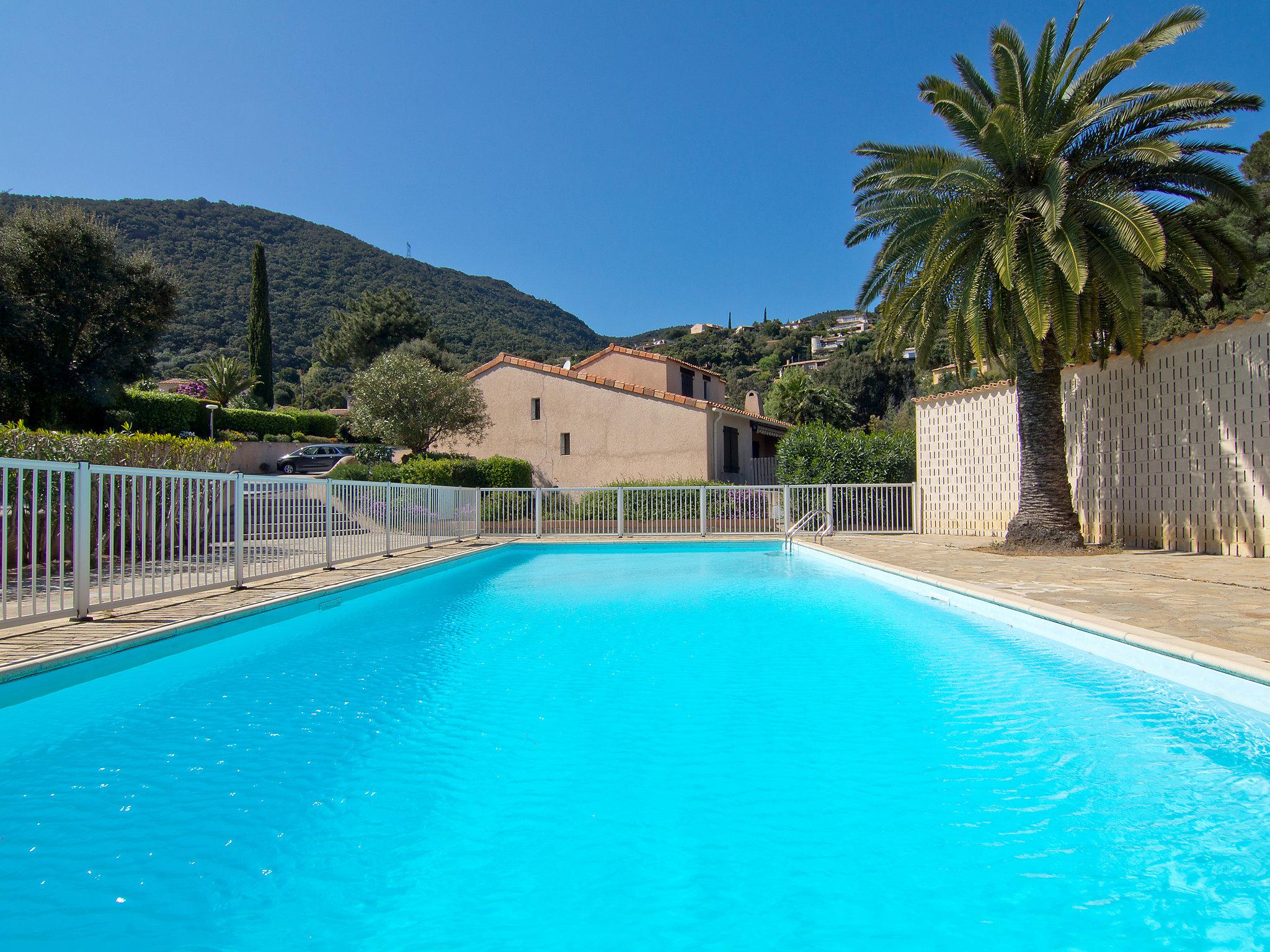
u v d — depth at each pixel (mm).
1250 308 19734
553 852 2713
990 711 4398
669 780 3398
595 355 28078
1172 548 12211
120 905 2350
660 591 9781
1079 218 11289
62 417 22234
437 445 26500
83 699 4742
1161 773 3441
